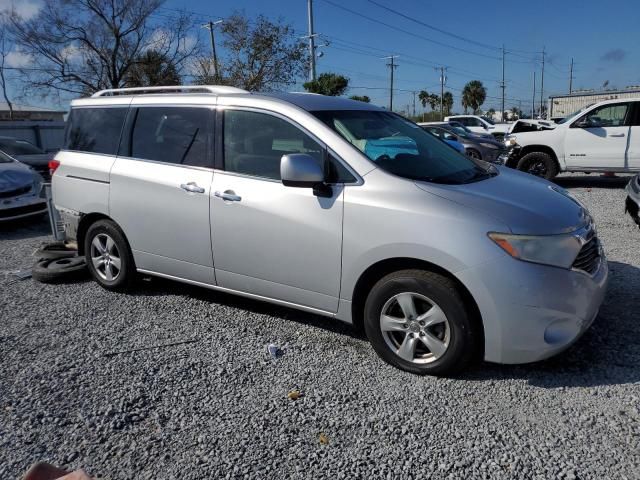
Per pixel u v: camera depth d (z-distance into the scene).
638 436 2.76
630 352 3.63
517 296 3.08
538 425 2.89
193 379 3.46
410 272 3.36
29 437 2.89
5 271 6.05
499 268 3.08
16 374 3.56
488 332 3.18
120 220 4.80
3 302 4.96
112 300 4.94
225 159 4.17
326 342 3.97
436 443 2.77
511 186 3.74
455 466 2.59
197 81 33.16
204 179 4.21
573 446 2.70
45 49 31.44
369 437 2.83
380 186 3.47
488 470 2.55
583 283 3.23
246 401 3.20
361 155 3.62
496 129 25.77
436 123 16.92
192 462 2.67
